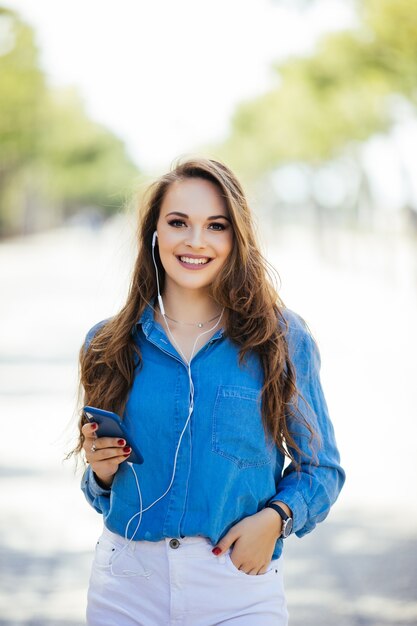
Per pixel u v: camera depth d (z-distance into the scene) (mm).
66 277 31062
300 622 4492
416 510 6285
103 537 2871
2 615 4590
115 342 2834
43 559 5449
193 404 2732
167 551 2707
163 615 2729
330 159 35031
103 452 2680
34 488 6852
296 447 2789
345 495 6691
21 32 36531
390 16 18062
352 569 5227
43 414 9445
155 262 2971
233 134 47344
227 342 2809
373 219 36688
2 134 42906
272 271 2984
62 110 52719
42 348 14734
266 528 2719
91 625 2844
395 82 20656
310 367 2879
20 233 70625
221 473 2699
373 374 11945
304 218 72812
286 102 29359
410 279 28047
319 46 22078
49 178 64062
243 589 2719
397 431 8602
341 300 22609
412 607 4637
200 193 2877
